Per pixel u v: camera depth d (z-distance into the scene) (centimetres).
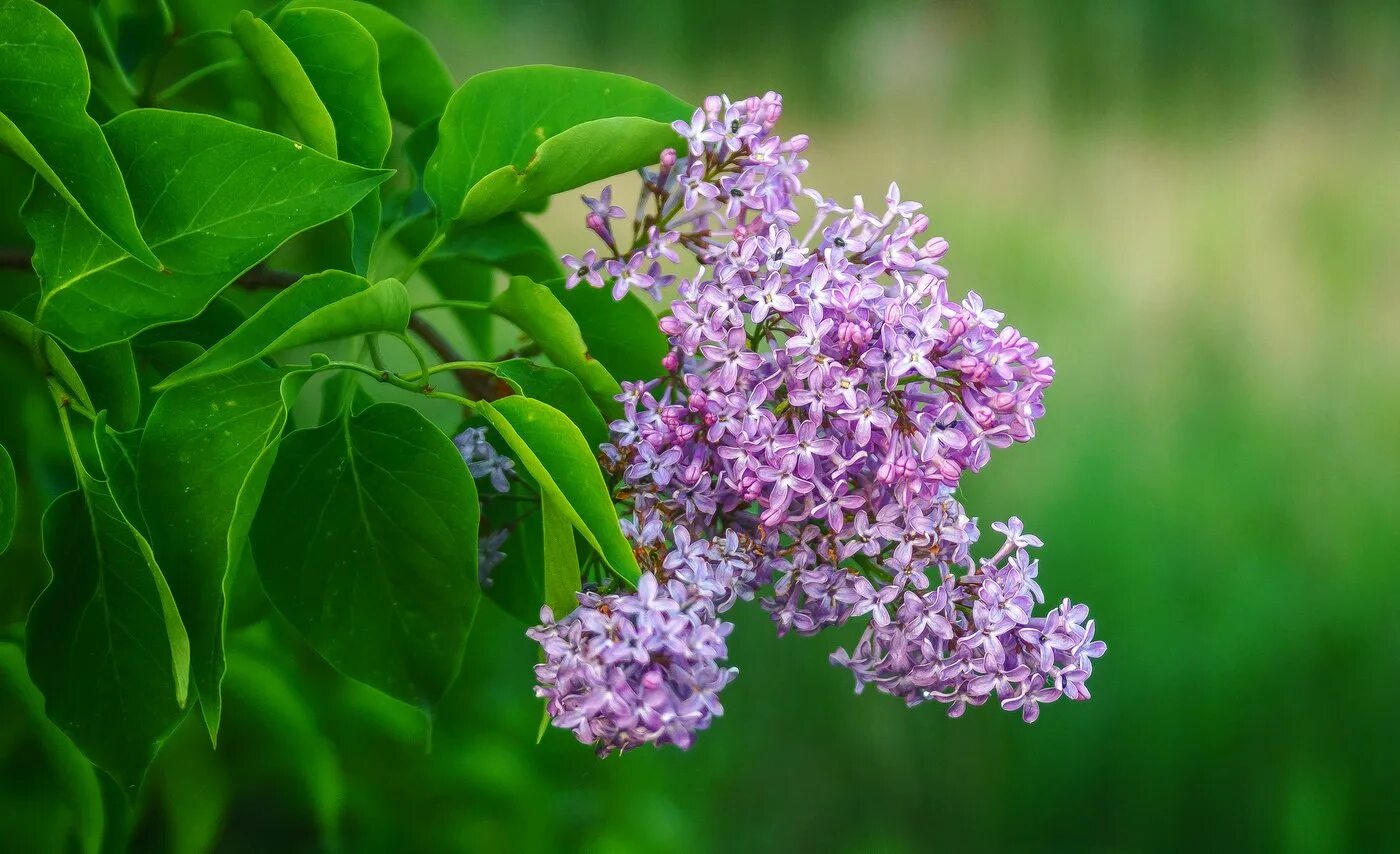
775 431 73
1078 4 445
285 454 74
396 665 75
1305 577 202
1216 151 386
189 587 71
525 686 147
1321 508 216
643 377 81
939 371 74
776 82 494
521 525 81
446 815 104
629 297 79
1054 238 317
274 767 93
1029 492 224
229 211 72
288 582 75
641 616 71
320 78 78
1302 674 189
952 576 75
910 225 76
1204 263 305
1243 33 429
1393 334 275
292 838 103
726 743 195
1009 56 440
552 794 114
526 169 76
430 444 75
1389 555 201
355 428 75
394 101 87
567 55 495
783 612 75
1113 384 253
